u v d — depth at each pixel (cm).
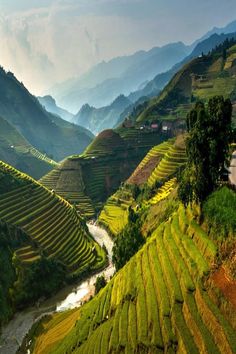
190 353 5078
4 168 17588
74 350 7644
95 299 9519
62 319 10412
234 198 6619
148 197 17912
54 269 13438
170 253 7550
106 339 6806
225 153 7462
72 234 16362
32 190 17450
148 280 7281
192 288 6091
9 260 12644
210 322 5197
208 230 7106
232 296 5241
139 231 12106
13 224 14650
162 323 6006
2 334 10538
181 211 8862
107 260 15762
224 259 5975
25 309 11856
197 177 7556
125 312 7069
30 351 9519
